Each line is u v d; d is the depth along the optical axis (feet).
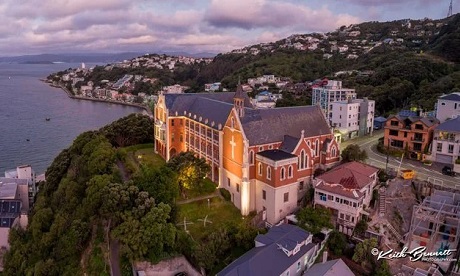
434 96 529.45
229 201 304.50
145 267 236.84
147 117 470.39
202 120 347.56
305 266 224.53
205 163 316.60
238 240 241.14
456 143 329.31
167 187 269.44
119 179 312.09
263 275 200.44
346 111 440.45
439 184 290.15
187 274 238.07
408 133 362.74
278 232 236.02
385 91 594.24
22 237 333.42
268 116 303.89
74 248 268.82
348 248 240.12
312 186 291.79
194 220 273.33
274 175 265.54
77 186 318.45
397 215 269.23
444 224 248.93
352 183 256.52
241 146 280.92
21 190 421.59
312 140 309.83
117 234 240.53
